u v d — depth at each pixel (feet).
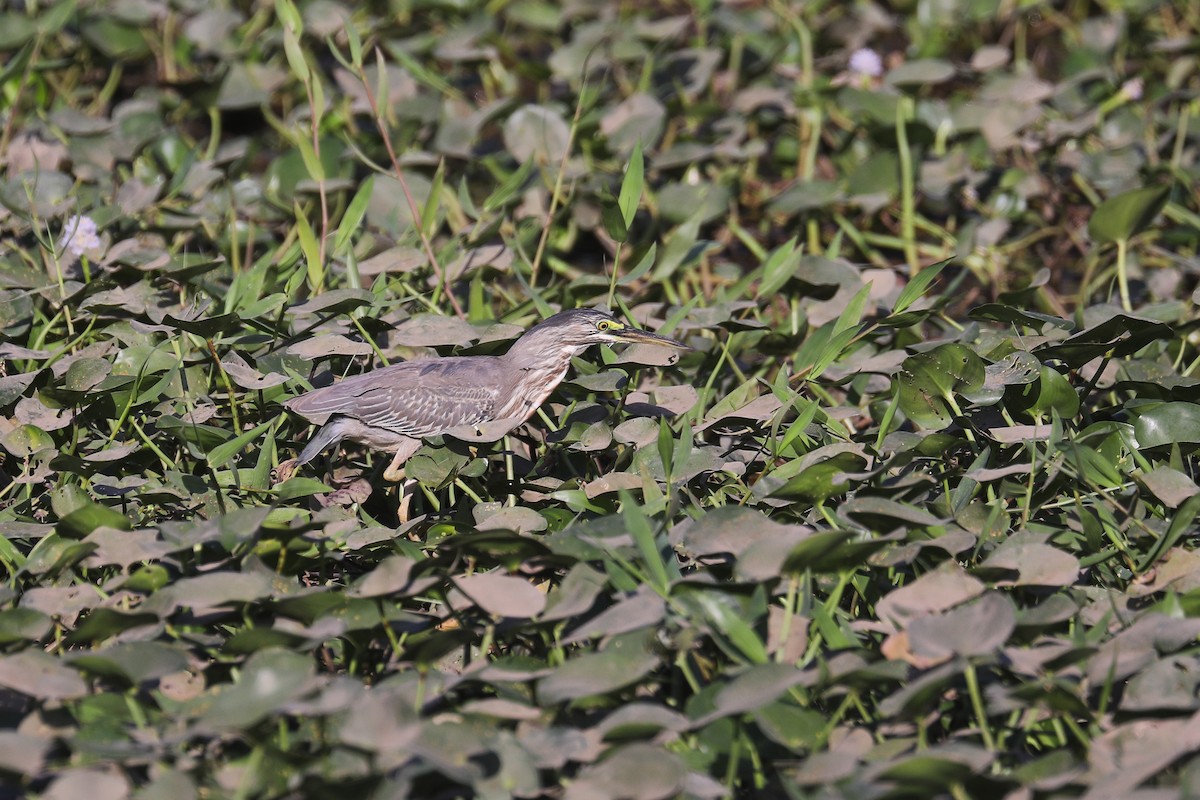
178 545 26.81
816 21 71.77
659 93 60.39
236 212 49.47
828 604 27.30
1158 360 39.17
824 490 29.63
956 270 52.95
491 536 26.35
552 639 27.09
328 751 23.43
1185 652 25.90
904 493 29.58
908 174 51.75
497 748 22.84
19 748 21.76
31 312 38.99
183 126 63.21
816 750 24.07
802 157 59.98
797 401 34.65
